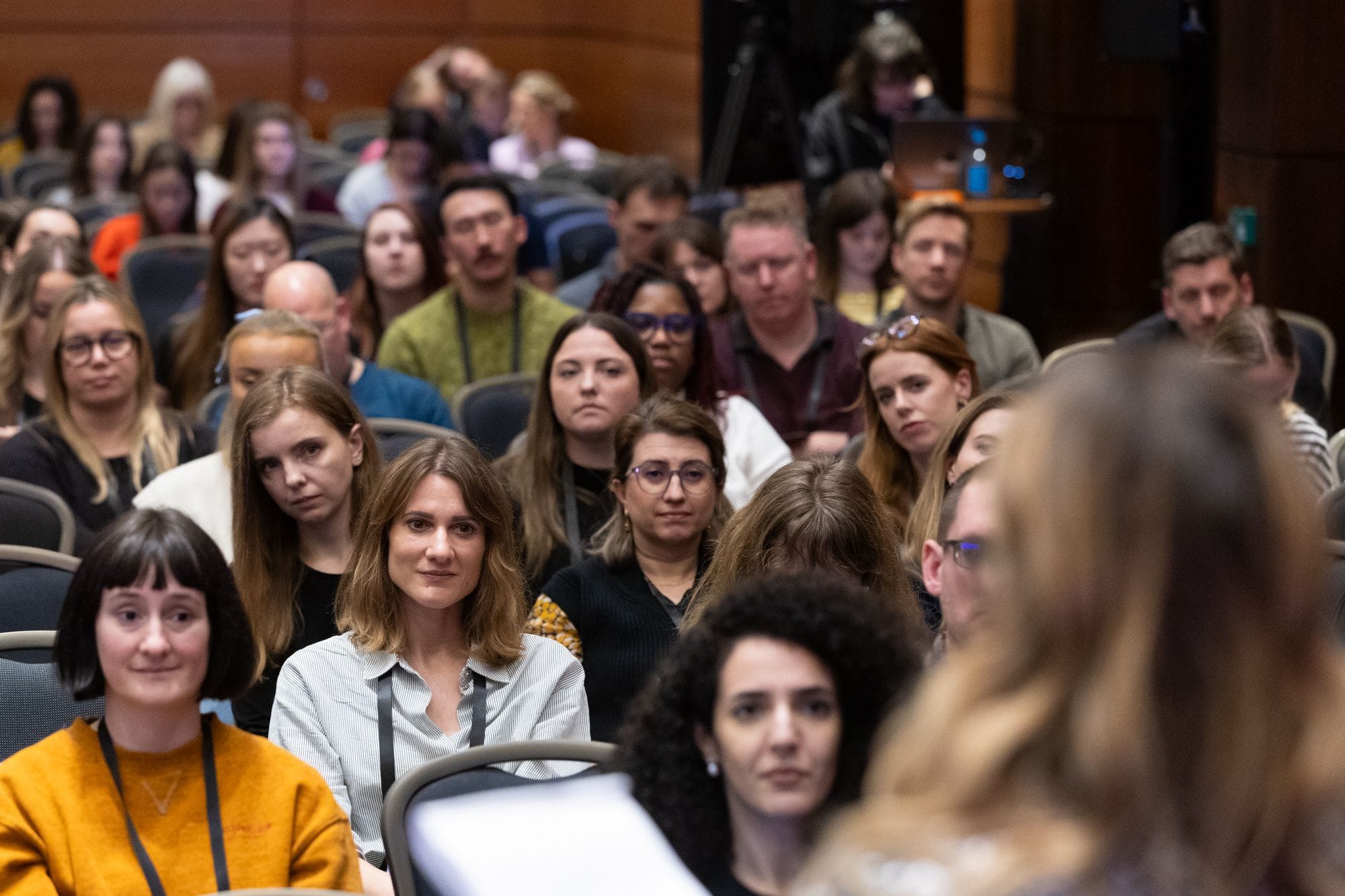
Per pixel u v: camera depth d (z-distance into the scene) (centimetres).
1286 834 125
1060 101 1045
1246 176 862
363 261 831
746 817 206
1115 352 139
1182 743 126
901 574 374
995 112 1148
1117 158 1048
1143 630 126
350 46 1869
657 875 162
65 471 554
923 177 941
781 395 680
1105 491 129
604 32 1838
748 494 584
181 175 1016
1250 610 127
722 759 207
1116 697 125
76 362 556
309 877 317
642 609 444
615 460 451
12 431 625
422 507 387
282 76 1861
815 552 367
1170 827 125
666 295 593
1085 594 128
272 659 433
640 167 874
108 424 567
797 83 1215
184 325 771
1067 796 127
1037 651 130
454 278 802
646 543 451
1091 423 131
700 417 445
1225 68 873
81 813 307
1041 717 128
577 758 344
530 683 400
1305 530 128
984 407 410
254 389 445
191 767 316
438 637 397
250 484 441
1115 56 822
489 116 1509
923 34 1259
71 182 1238
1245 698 125
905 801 132
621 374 512
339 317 647
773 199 684
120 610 309
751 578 225
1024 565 131
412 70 1886
